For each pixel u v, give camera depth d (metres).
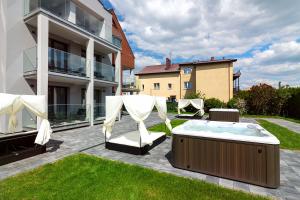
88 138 8.38
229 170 4.22
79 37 12.12
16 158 5.31
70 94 12.78
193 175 4.45
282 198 3.45
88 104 12.29
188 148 4.73
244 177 4.06
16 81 9.39
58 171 4.63
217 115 12.55
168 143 7.58
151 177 4.30
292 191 3.72
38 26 9.03
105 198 3.44
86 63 12.25
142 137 6.01
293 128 11.66
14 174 4.44
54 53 10.06
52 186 3.87
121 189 3.76
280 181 4.18
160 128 11.11
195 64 24.83
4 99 5.36
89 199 3.40
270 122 14.48
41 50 9.02
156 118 16.88
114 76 15.74
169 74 29.27
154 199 3.42
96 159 5.52
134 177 4.30
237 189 3.77
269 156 3.83
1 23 9.00
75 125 11.10
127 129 10.85
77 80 11.59
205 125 6.90
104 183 4.01
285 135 9.39
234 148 4.17
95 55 15.89
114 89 17.91
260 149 3.91
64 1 11.41
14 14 9.34
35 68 9.21
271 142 3.82
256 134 5.15
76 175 4.40
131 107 6.30
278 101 19.47
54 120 10.26
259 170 3.92
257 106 20.23
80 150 6.48
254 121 15.05
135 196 3.51
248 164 4.02
